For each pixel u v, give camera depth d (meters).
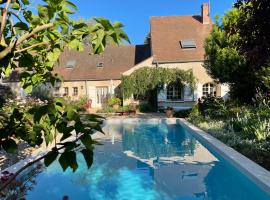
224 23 16.31
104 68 32.34
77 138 1.33
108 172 8.74
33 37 1.58
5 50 1.34
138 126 19.11
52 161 1.30
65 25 1.43
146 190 7.27
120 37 1.34
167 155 10.91
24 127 1.61
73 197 6.81
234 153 8.51
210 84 26.75
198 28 30.67
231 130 11.91
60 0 1.39
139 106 26.89
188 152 11.05
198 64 26.70
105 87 31.53
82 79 31.56
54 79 1.98
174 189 7.25
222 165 8.95
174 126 18.58
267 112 12.12
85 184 7.61
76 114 1.35
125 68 31.84
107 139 14.98
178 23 31.50
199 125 14.97
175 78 25.64
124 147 12.88
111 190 7.25
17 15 1.50
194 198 6.70
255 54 5.38
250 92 16.73
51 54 1.57
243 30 5.46
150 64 27.02
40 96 22.47
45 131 1.61
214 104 17.58
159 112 26.17
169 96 26.91
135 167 9.35
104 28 1.31
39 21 1.50
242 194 6.83
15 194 4.98
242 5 5.78
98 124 1.36
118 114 25.12
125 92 26.27
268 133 9.56
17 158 7.93
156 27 31.11
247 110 13.70
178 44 28.72
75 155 1.29
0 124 1.66
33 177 7.47
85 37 1.46
